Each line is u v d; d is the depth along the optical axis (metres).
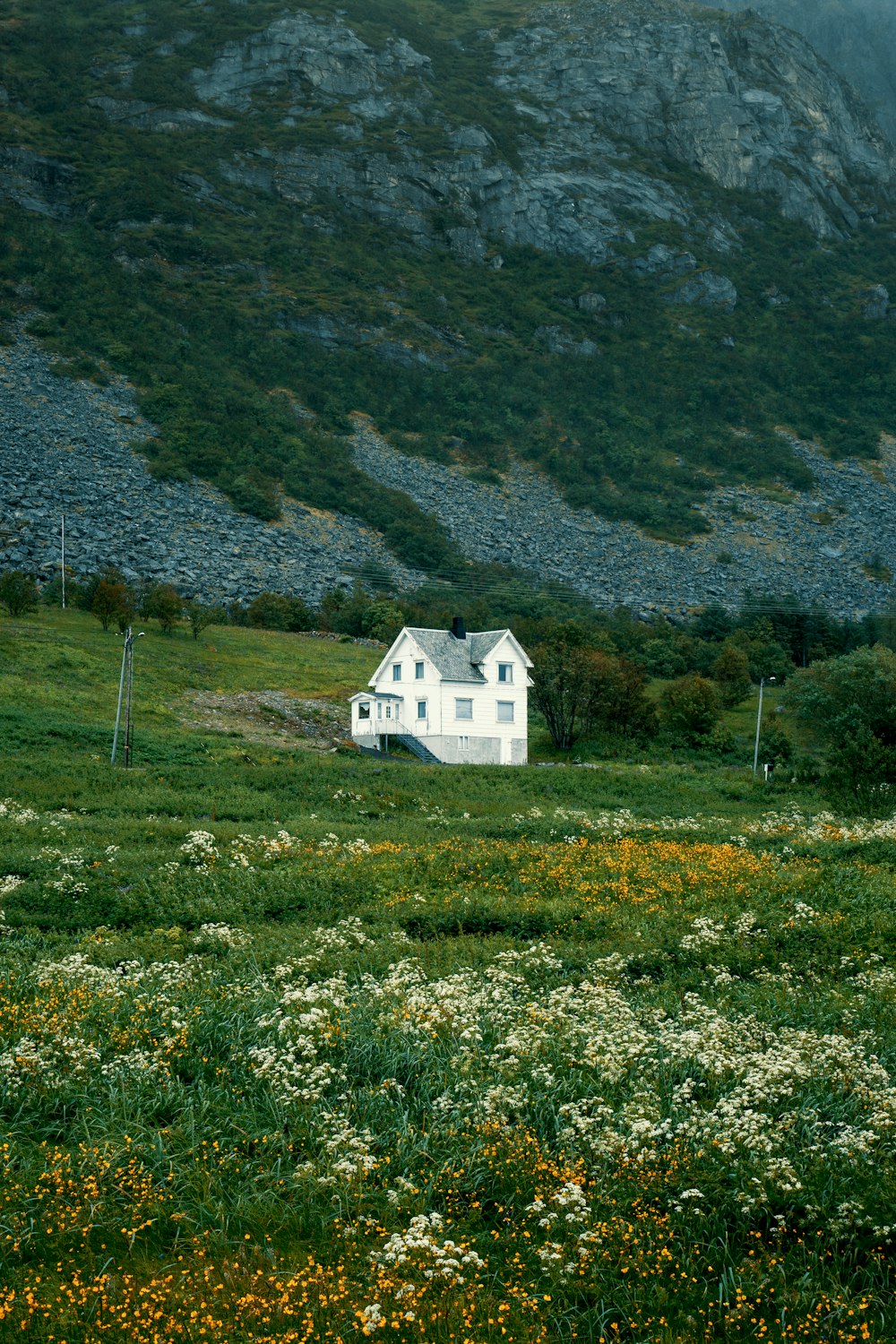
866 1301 9.88
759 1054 14.55
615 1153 11.98
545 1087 13.68
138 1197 11.27
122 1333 9.45
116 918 24.72
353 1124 13.02
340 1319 9.66
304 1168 11.73
